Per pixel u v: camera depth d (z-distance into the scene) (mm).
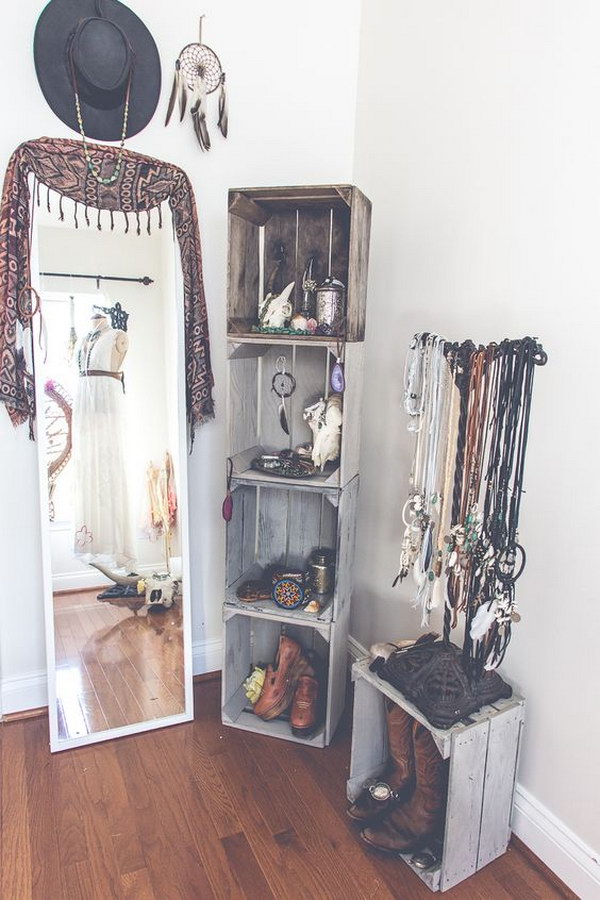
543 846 1694
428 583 1704
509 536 1547
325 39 2279
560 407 1573
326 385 2242
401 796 1793
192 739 2168
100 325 2023
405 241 2123
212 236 2260
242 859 1686
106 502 2111
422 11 1967
